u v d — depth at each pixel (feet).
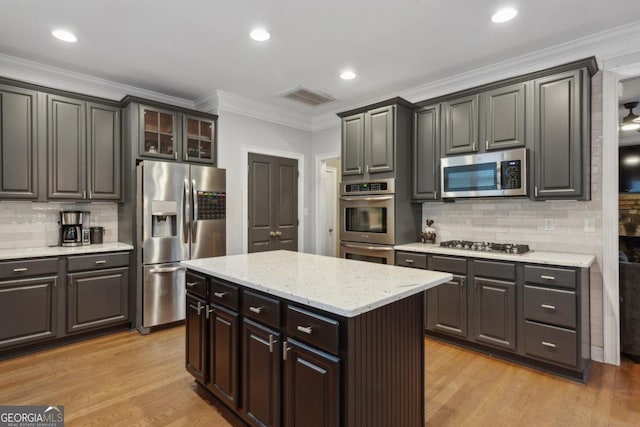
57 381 7.89
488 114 9.96
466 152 10.43
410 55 9.87
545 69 8.86
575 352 7.71
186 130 12.29
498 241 10.82
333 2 7.30
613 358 8.79
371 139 11.96
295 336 5.02
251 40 8.98
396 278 5.93
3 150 9.40
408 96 12.81
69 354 9.36
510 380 7.95
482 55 9.86
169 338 10.56
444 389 7.57
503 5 7.39
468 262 9.44
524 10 7.57
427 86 12.15
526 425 6.31
